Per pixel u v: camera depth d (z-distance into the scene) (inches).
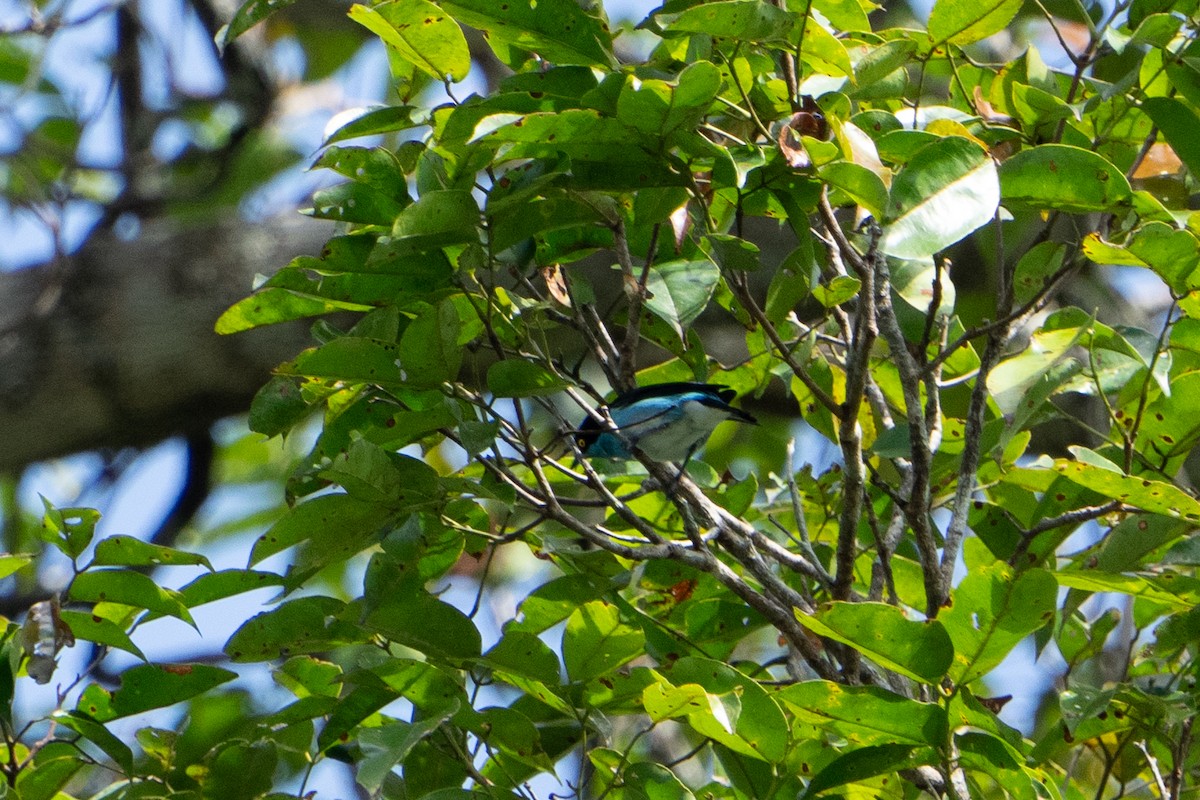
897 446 339.0
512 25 302.4
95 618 323.0
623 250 312.2
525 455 302.7
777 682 344.2
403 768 338.3
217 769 331.6
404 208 309.6
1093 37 346.9
